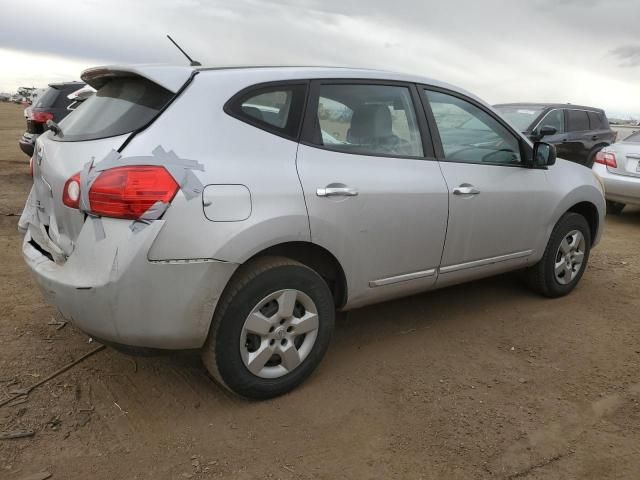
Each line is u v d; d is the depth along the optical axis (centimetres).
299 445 275
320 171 310
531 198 427
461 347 385
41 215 328
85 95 686
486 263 411
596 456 272
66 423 284
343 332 404
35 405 297
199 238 265
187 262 265
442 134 382
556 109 1043
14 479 244
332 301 325
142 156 261
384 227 336
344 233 318
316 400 314
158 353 282
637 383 343
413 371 349
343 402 313
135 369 339
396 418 299
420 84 380
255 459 264
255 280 289
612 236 748
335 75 337
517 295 487
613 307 469
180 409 301
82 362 344
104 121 294
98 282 259
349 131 336
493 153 414
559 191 451
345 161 324
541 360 370
